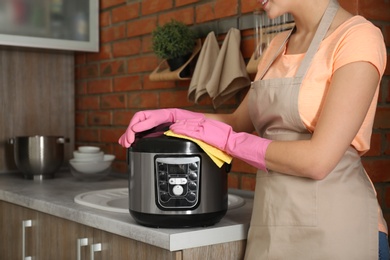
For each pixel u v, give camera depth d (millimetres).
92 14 2938
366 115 1366
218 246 1522
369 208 1374
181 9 2430
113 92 2889
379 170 1835
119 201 2039
